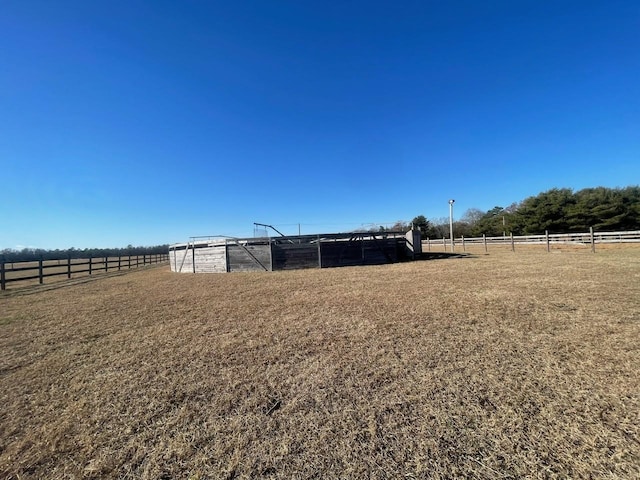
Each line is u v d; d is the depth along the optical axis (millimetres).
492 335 3719
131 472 1791
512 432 1953
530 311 4680
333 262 15523
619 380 2535
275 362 3258
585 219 30188
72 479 1756
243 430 2123
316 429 2092
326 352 3453
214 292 8320
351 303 5879
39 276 12062
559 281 7082
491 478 1610
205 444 2000
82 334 4684
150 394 2697
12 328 5207
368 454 1830
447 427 2035
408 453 1821
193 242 16766
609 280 6926
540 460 1709
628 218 28953
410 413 2213
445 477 1631
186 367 3246
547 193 34625
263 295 7395
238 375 2988
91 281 12734
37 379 3119
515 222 36094
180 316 5574
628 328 3756
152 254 29656
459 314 4691
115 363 3459
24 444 2090
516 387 2492
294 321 4816
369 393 2521
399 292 6746
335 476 1683
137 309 6387
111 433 2170
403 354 3279
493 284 7102
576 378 2594
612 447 1776
